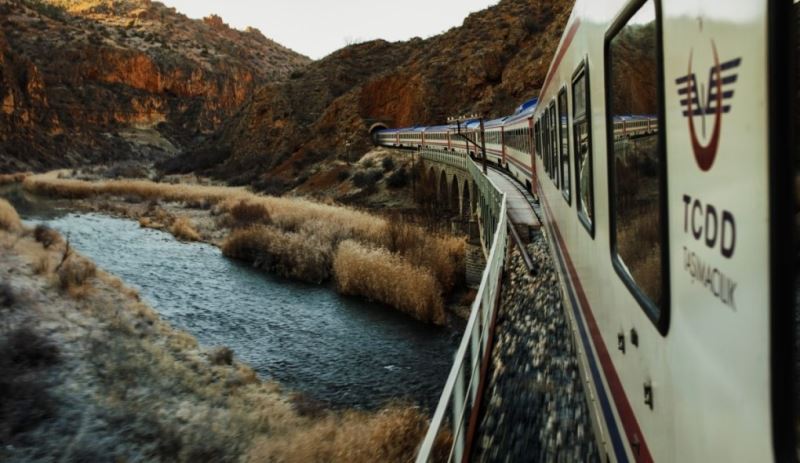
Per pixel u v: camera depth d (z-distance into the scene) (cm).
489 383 782
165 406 1435
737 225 186
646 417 327
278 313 2566
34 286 2077
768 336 168
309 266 3122
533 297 1092
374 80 9838
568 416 648
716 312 208
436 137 6238
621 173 381
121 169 10488
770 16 161
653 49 285
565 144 786
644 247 322
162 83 17975
